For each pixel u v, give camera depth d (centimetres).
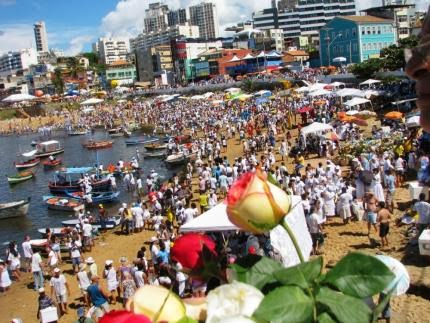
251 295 161
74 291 2314
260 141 4850
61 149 7431
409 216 2058
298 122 5825
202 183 3556
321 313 155
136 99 12594
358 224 2236
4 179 6131
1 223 4038
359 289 156
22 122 12138
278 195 169
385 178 2294
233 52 13225
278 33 15825
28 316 2177
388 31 10275
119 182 4981
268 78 9412
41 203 4562
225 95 8969
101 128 10006
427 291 1290
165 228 2780
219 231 1675
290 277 161
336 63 10588
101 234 3128
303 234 1401
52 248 2744
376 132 3788
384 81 5962
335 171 2811
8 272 2647
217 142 5341
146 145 6638
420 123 186
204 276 195
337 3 19075
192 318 162
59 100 13975
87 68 19012
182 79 14188
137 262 2000
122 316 143
